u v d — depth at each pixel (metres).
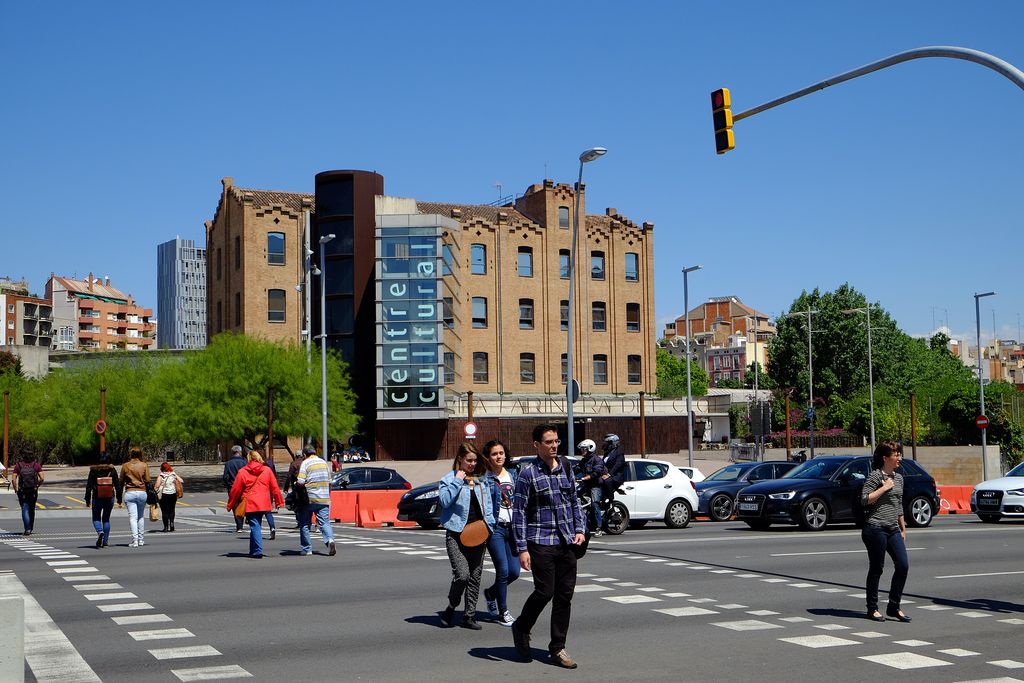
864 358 103.81
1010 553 18.38
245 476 18.42
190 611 12.13
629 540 21.19
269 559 18.17
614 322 74.69
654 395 75.94
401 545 20.94
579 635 10.53
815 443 70.31
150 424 55.34
